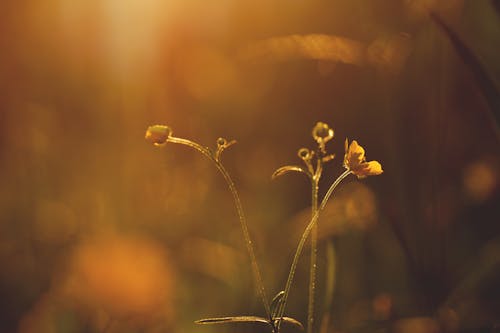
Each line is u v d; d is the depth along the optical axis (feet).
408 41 2.68
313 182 2.02
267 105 3.65
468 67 2.26
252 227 3.02
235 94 3.69
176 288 2.70
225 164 3.58
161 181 3.39
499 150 3.05
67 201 3.48
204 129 3.65
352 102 3.17
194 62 3.86
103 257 2.73
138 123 3.71
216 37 4.46
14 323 2.84
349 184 3.07
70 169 3.60
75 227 3.28
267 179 3.44
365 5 2.75
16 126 3.71
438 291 2.44
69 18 4.19
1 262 3.05
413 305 2.58
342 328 2.56
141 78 3.86
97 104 3.81
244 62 3.69
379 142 2.83
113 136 3.69
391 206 2.45
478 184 3.02
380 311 2.57
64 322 2.66
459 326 2.45
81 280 2.70
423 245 2.50
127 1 3.98
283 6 3.65
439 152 2.57
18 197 3.50
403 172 2.58
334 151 3.25
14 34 4.04
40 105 3.87
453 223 2.87
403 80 2.67
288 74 3.55
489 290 2.57
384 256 2.70
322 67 3.26
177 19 4.02
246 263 2.75
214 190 3.50
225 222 3.15
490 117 2.27
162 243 2.97
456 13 2.78
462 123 3.07
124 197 3.32
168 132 1.99
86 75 3.91
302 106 3.52
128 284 2.66
